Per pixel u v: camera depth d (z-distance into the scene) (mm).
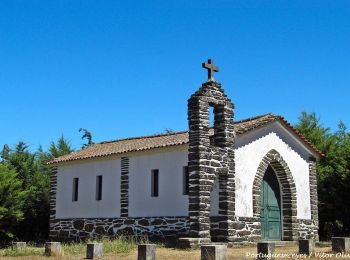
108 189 27062
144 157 25797
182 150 24266
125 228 25766
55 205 29703
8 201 28953
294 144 26953
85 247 21062
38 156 42156
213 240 22438
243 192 23359
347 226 29531
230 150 22625
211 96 22047
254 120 25859
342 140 37531
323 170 30938
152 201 24984
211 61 22531
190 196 20922
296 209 26109
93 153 28641
